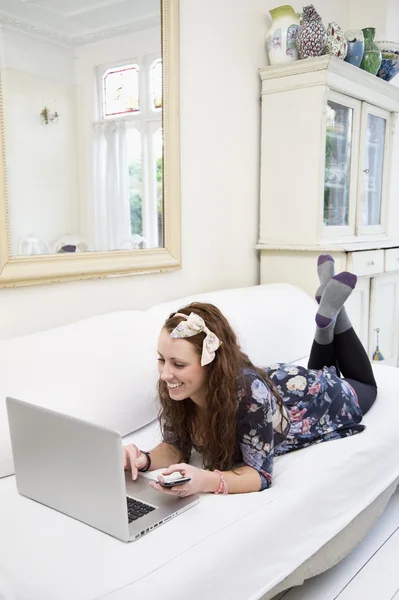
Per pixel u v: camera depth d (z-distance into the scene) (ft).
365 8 11.18
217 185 8.45
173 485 3.83
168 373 4.31
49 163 6.01
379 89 9.48
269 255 9.16
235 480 4.22
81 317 6.60
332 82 8.21
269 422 4.44
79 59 6.21
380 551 5.38
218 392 4.33
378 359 9.98
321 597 4.65
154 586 3.16
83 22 6.19
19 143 5.71
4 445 4.47
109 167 6.69
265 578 3.88
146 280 7.44
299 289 8.54
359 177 9.41
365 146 9.53
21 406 3.97
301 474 4.61
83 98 6.30
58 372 5.00
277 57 8.66
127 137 6.87
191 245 8.12
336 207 9.06
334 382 5.57
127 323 5.99
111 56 6.55
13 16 5.53
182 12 7.50
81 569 3.25
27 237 5.88
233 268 8.96
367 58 9.18
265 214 9.11
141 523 3.68
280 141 8.75
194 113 7.89
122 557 3.36
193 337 4.29
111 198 6.76
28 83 5.73
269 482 4.42
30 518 3.85
